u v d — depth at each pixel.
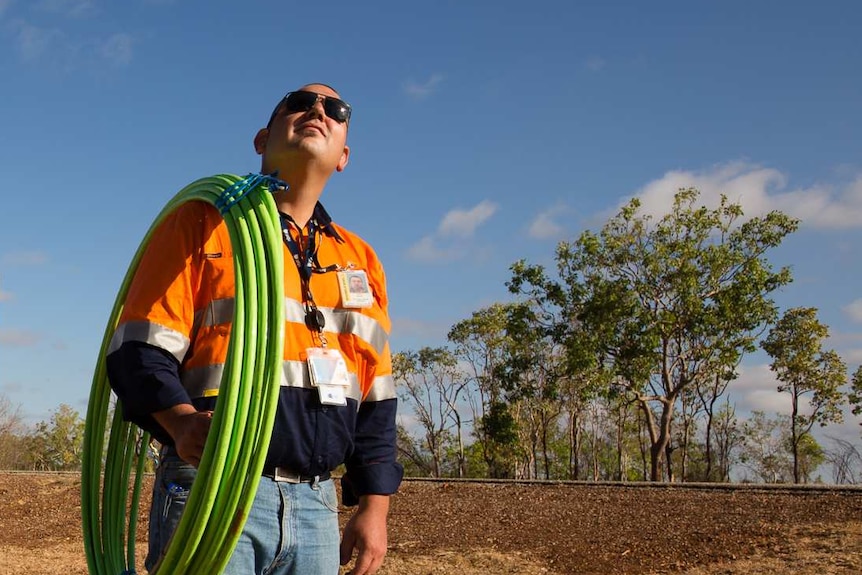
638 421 47.75
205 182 2.13
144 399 1.89
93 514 2.48
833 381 39.09
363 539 2.33
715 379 39.22
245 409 1.84
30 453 40.00
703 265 35.66
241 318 1.88
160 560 1.93
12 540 9.70
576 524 10.09
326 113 2.30
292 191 2.29
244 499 1.83
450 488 14.13
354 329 2.26
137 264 2.36
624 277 36.16
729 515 10.00
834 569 7.02
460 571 7.75
